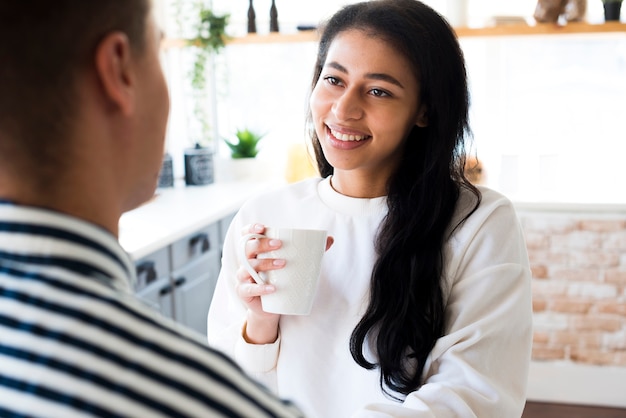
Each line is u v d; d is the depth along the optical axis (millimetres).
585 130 3230
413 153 1100
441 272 1040
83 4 436
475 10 3283
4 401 400
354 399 1067
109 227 484
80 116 448
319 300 1103
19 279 425
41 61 428
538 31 2852
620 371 2789
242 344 1096
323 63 1153
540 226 2738
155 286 2197
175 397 403
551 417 2775
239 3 3596
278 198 1219
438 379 978
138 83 490
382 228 1074
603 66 3162
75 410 391
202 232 2586
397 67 1005
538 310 2811
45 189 447
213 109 3742
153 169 532
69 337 407
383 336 1018
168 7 3613
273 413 446
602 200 2744
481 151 3322
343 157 1056
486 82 3311
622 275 2707
